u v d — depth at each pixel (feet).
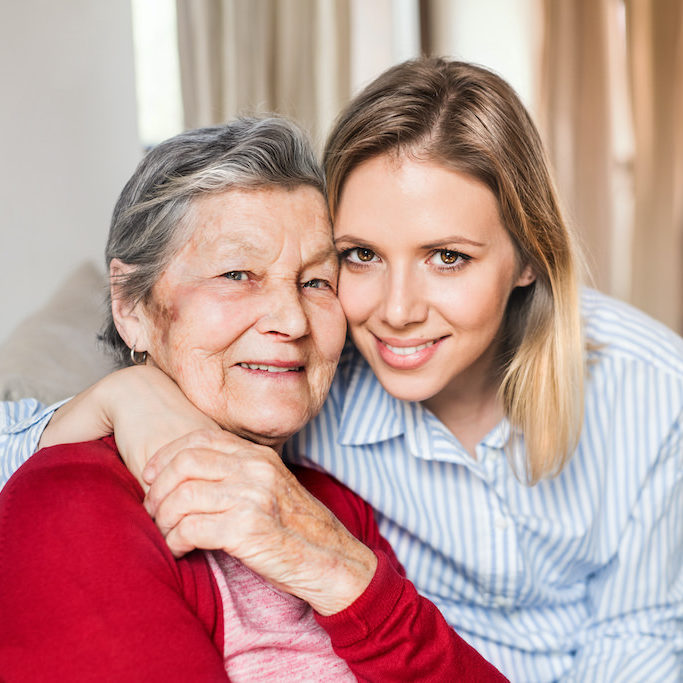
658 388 4.81
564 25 13.33
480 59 13.55
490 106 3.90
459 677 3.33
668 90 13.60
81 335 5.84
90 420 3.46
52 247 10.16
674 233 13.82
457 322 3.87
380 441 4.54
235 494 2.87
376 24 12.79
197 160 3.43
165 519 2.89
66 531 2.77
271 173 3.49
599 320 5.04
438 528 4.60
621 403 4.83
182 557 3.03
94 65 10.23
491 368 4.62
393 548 4.74
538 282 4.43
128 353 3.99
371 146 3.68
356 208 3.73
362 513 4.47
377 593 3.14
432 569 4.75
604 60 13.47
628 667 4.54
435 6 13.30
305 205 3.60
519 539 4.65
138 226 3.50
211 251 3.39
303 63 11.66
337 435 4.53
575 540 4.71
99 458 3.14
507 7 13.39
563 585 4.99
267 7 11.33
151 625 2.67
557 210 4.29
